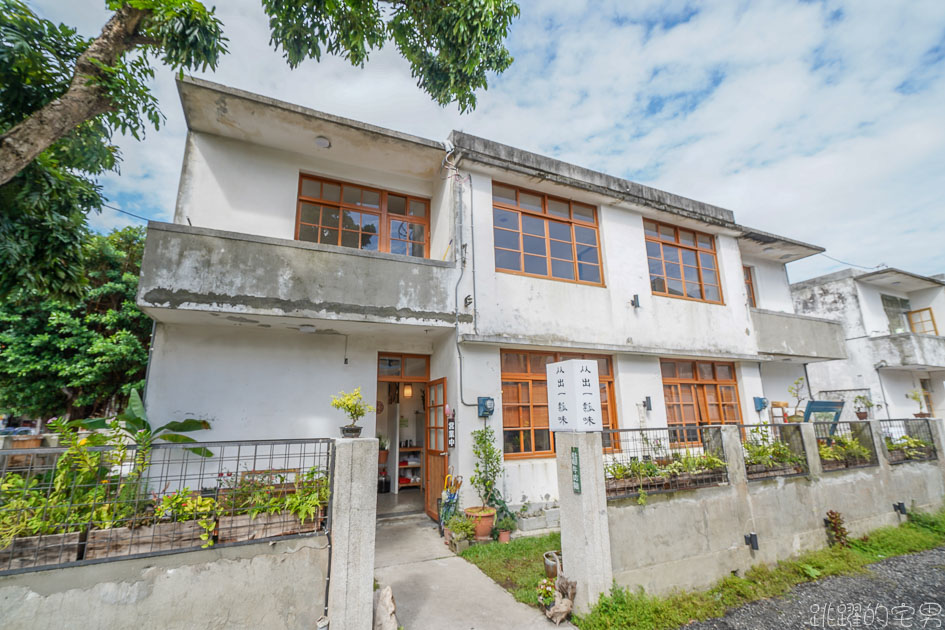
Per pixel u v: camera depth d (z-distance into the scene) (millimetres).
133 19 4320
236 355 6781
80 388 10477
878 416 13250
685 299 9711
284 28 5199
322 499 3822
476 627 4105
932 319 15312
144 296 5414
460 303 7188
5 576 2906
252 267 5938
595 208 9281
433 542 6426
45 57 4223
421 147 7516
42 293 4750
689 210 10258
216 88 6156
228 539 3490
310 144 7449
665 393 9336
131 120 4816
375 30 5633
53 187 4543
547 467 7590
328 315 6191
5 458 3344
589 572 4270
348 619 3576
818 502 6641
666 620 4363
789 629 4426
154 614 3137
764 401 10133
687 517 5234
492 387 7320
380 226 8289
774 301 12391
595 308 8516
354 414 5570
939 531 7406
